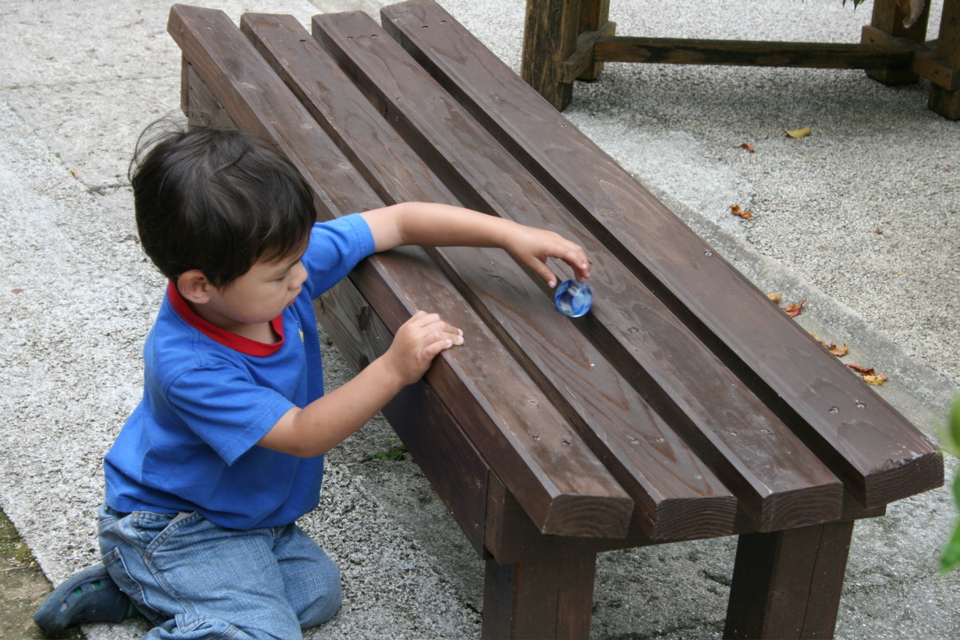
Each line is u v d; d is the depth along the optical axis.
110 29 4.95
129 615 1.90
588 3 4.59
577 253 1.79
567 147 2.27
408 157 2.17
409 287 1.76
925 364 2.95
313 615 1.88
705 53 4.47
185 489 1.73
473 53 2.68
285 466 1.80
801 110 4.60
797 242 3.54
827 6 5.80
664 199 3.75
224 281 1.52
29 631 1.87
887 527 2.37
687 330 1.73
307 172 2.07
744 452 1.48
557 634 1.63
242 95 2.36
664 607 2.09
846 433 1.53
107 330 2.79
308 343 1.86
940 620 2.10
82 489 2.22
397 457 2.45
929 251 3.51
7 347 2.68
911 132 4.41
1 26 4.87
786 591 1.70
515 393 1.51
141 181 1.53
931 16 5.60
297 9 5.28
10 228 3.22
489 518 1.52
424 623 1.96
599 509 1.37
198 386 1.58
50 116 4.00
